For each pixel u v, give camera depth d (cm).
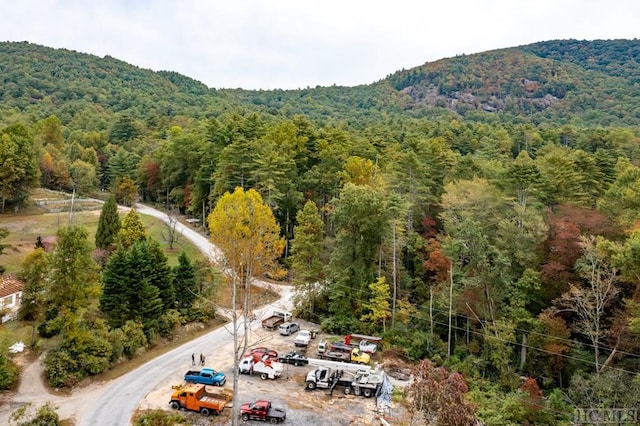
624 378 3556
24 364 3659
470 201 5331
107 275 4300
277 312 5294
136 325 4231
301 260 5462
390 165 6544
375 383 3572
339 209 5203
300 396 3509
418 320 4997
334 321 5116
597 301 3778
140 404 3262
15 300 4466
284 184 6794
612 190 5231
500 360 4184
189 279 5062
